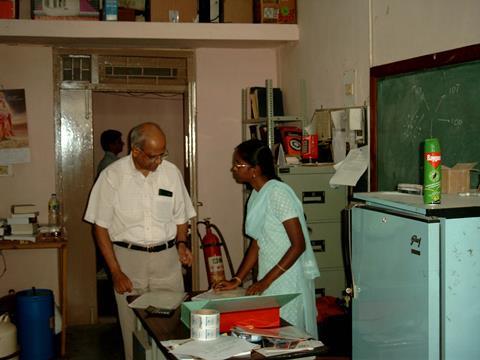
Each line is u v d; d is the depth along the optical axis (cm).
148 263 286
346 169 324
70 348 414
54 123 450
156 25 420
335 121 350
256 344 179
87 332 450
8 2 409
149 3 429
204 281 478
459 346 164
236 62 476
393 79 289
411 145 273
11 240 393
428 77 258
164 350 175
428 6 258
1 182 443
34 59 443
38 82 445
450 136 243
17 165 445
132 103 620
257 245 269
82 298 467
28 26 403
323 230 343
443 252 161
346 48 348
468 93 231
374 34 311
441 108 249
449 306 162
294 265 254
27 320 379
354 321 210
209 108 474
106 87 459
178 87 473
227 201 480
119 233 285
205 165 476
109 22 413
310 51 408
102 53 455
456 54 235
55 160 451
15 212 404
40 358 382
